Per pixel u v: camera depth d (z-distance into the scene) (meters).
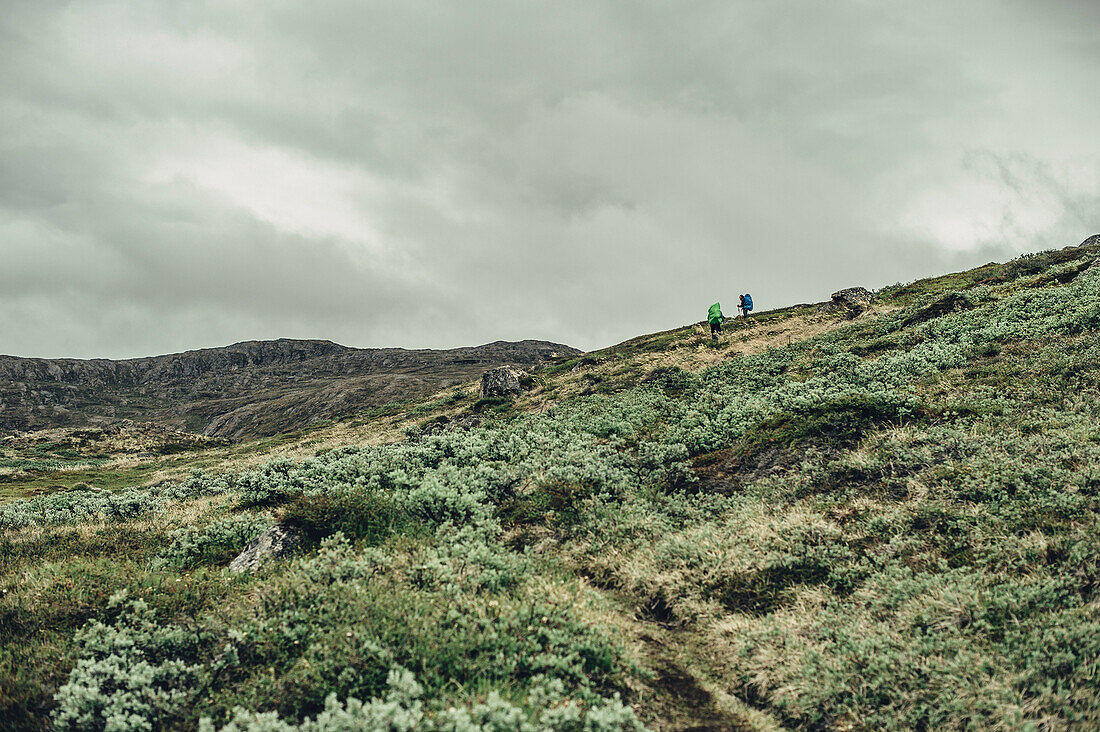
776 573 10.27
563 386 43.44
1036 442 12.06
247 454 53.69
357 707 5.82
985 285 38.06
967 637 7.62
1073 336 19.50
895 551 10.05
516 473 15.99
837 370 25.05
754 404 20.31
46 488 37.94
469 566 10.21
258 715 5.90
